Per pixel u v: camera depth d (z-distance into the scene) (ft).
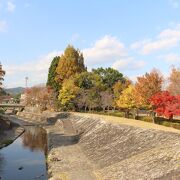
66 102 350.02
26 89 567.59
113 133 168.04
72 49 381.60
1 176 131.44
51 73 409.69
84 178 113.50
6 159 166.91
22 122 363.76
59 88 390.01
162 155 106.11
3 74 267.18
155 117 207.41
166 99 170.40
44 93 426.51
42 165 151.84
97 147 162.30
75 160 144.77
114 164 123.34
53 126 308.60
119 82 323.98
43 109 433.89
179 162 95.86
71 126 272.51
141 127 154.10
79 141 196.95
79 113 320.09
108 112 299.99
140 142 135.74
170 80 195.11
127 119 217.56
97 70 364.58
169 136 127.13
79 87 351.67
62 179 112.88
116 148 144.56
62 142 199.21
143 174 100.27
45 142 224.74
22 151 189.88
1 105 490.49
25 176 131.23
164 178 91.56
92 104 329.52
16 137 246.47
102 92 325.42
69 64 378.32
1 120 294.66
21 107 520.01
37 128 306.96
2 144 209.15
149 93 193.57
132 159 118.11
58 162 141.28
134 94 209.15
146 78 196.54
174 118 220.64
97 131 191.42
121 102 244.63
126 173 107.24
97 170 124.47
